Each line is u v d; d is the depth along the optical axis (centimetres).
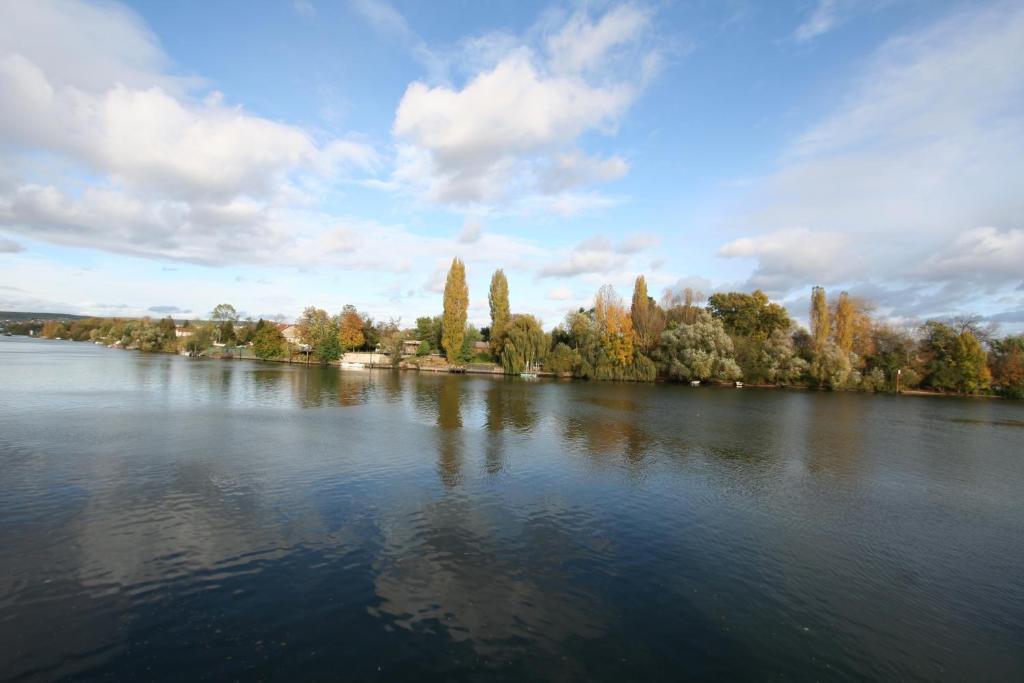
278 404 3900
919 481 2266
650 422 3656
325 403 4075
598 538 1448
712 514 1694
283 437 2608
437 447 2514
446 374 8356
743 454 2677
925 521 1722
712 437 3138
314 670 826
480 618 1003
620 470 2214
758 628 1019
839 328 8231
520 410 4041
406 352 10094
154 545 1277
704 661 899
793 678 865
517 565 1248
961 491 2122
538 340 8569
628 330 8238
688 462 2430
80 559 1189
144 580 1102
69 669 810
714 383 8125
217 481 1814
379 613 1005
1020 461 2761
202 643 888
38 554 1209
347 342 10531
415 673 829
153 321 13862
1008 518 1781
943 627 1053
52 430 2605
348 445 2480
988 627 1059
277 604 1023
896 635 1017
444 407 4084
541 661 877
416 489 1811
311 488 1775
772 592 1175
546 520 1566
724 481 2111
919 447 3116
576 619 1018
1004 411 5591
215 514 1498
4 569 1133
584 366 8169
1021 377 7650
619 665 875
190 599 1031
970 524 1708
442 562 1245
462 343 9138
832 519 1705
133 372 6219
